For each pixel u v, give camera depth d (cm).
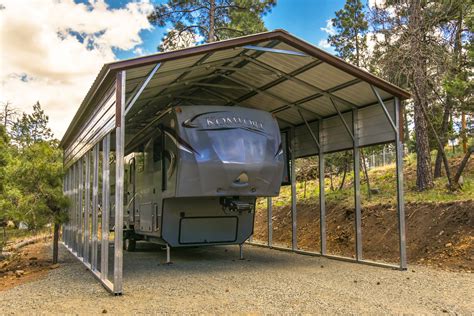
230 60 885
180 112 862
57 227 1038
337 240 1234
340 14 2012
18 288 700
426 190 1285
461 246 895
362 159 1666
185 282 736
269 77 969
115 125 664
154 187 1004
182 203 957
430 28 1209
